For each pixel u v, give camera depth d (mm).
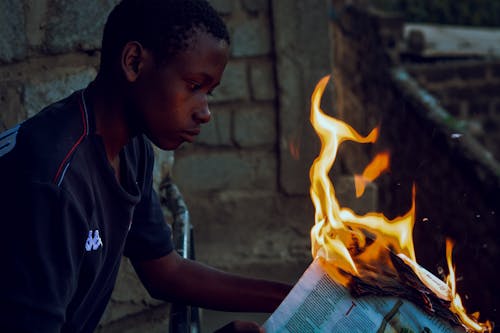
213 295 1565
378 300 1248
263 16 3785
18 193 1068
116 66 1195
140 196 1323
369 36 9148
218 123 3875
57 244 1077
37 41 1927
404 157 7367
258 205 3932
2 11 1849
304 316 1242
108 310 2229
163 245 1537
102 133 1219
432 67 9711
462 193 5641
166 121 1185
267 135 3904
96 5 2002
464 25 13539
